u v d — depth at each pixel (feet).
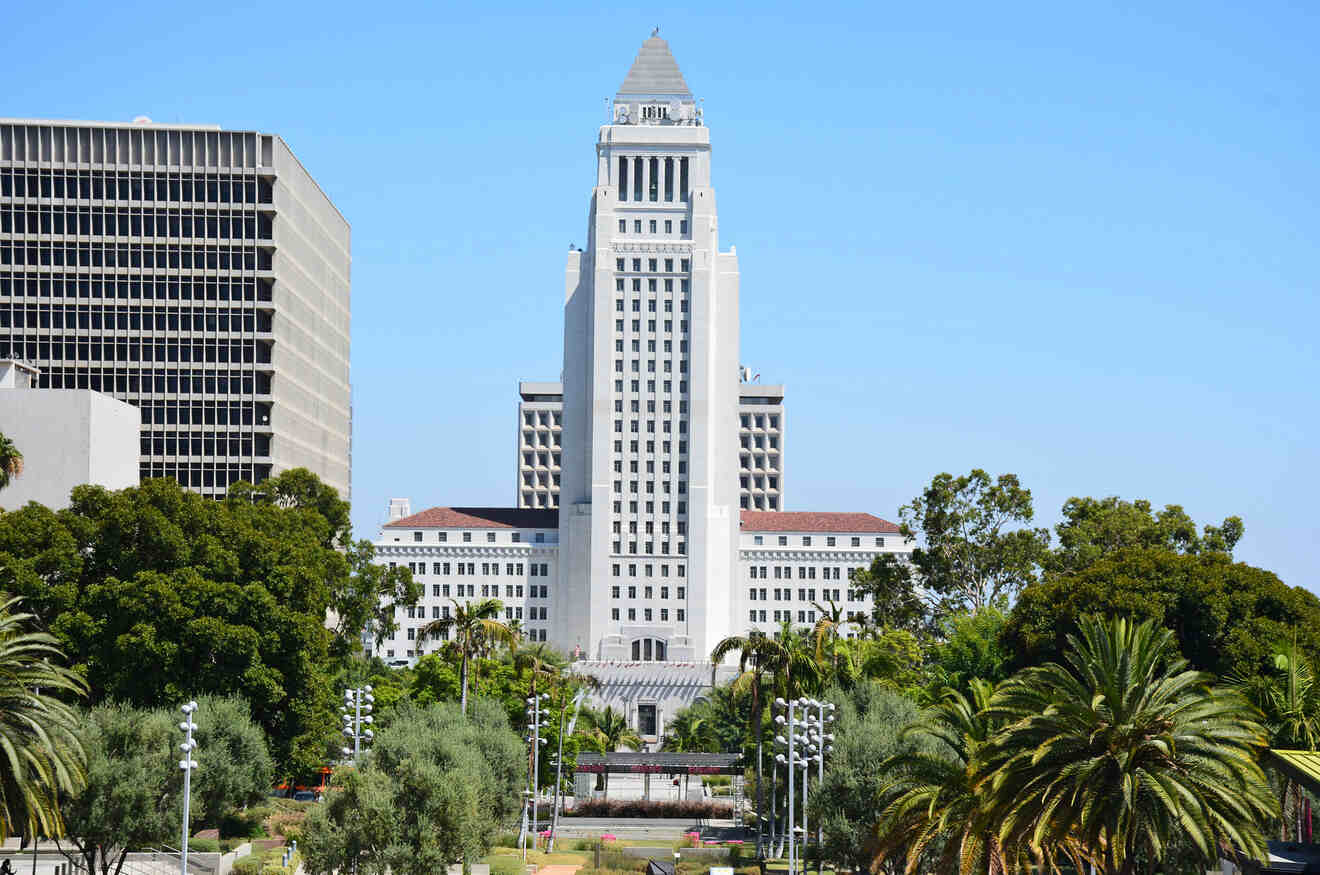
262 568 390.01
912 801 231.71
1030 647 407.03
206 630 357.82
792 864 301.22
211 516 392.88
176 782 286.87
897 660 464.65
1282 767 220.43
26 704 225.97
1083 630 208.85
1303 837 256.11
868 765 285.43
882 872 278.46
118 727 283.38
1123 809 192.24
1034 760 193.88
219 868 318.24
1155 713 197.26
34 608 362.94
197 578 369.91
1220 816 192.85
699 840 447.83
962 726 237.86
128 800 275.18
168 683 356.79
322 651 392.88
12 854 322.55
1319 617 383.65
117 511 380.78
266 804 403.34
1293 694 268.00
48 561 370.73
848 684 391.45
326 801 272.51
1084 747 199.41
